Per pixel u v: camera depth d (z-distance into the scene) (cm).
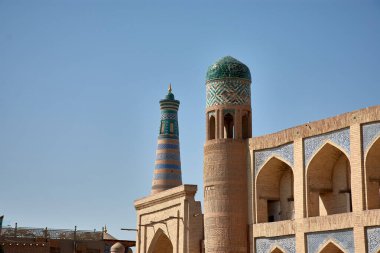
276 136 2433
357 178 2119
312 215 2289
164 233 2978
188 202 2789
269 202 2555
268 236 2408
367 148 2106
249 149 2539
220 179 2533
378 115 2083
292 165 2358
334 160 2316
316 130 2278
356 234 2100
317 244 2230
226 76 2591
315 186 2311
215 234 2509
